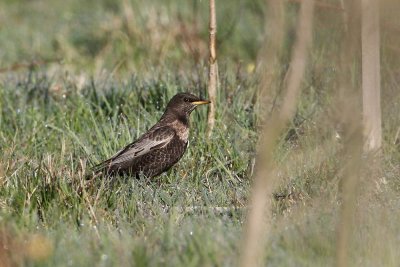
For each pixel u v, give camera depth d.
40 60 19.56
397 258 8.66
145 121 14.27
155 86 15.38
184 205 10.96
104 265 8.55
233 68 16.45
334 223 9.52
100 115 14.51
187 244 8.97
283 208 10.69
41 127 14.35
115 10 23.16
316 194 10.84
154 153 12.84
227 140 13.31
